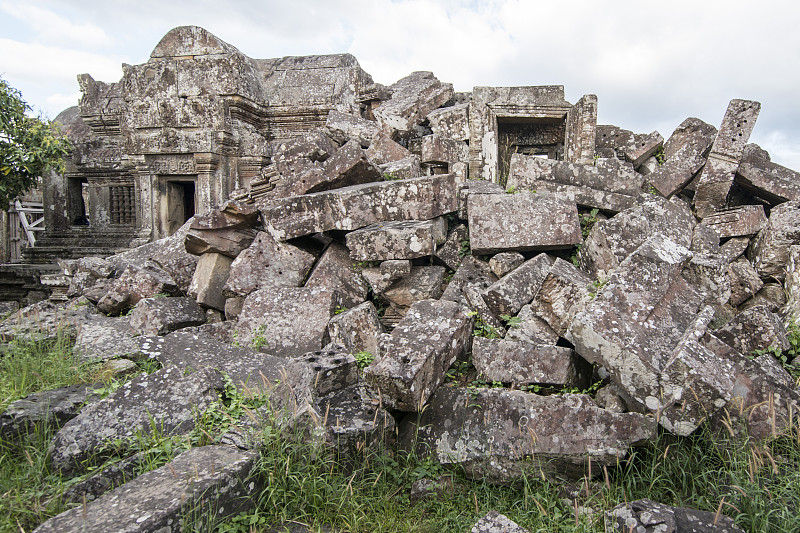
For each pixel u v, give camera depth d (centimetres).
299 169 869
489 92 953
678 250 470
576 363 468
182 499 305
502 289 544
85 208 1869
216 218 727
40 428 411
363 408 413
